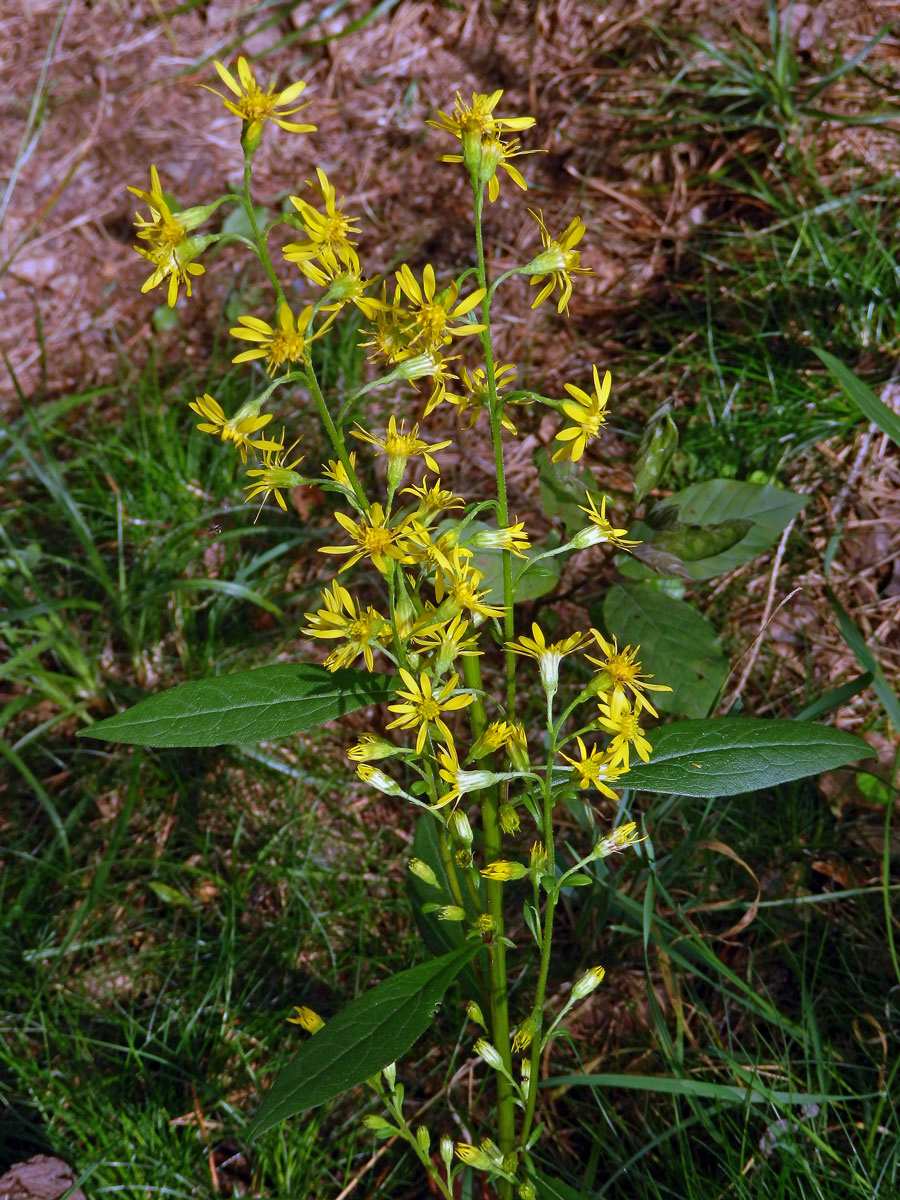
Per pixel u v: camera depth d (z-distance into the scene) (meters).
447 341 0.25
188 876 0.42
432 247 0.61
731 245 0.56
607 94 0.64
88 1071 0.38
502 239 0.60
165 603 0.49
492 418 0.25
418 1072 0.37
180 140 0.67
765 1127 0.34
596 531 0.26
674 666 0.38
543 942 0.25
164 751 0.45
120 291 0.62
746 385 0.51
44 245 0.64
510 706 0.26
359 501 0.25
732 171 0.59
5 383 0.60
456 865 0.26
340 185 0.65
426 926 0.31
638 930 0.36
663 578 0.40
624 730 0.25
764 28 0.63
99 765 0.46
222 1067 0.37
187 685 0.27
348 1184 0.35
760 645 0.44
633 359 0.54
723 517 0.41
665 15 0.65
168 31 0.72
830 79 0.57
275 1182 0.35
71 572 0.51
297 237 0.62
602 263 0.59
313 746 0.45
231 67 0.69
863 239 0.54
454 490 0.51
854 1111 0.34
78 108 0.69
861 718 0.43
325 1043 0.24
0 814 0.45
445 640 0.24
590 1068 0.36
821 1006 0.37
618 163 0.62
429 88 0.67
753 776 0.26
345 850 0.43
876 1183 0.31
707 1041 0.37
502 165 0.24
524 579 0.38
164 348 0.60
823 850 0.39
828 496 0.48
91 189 0.66
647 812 0.39
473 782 0.25
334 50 0.69
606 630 0.40
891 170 0.56
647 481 0.39
